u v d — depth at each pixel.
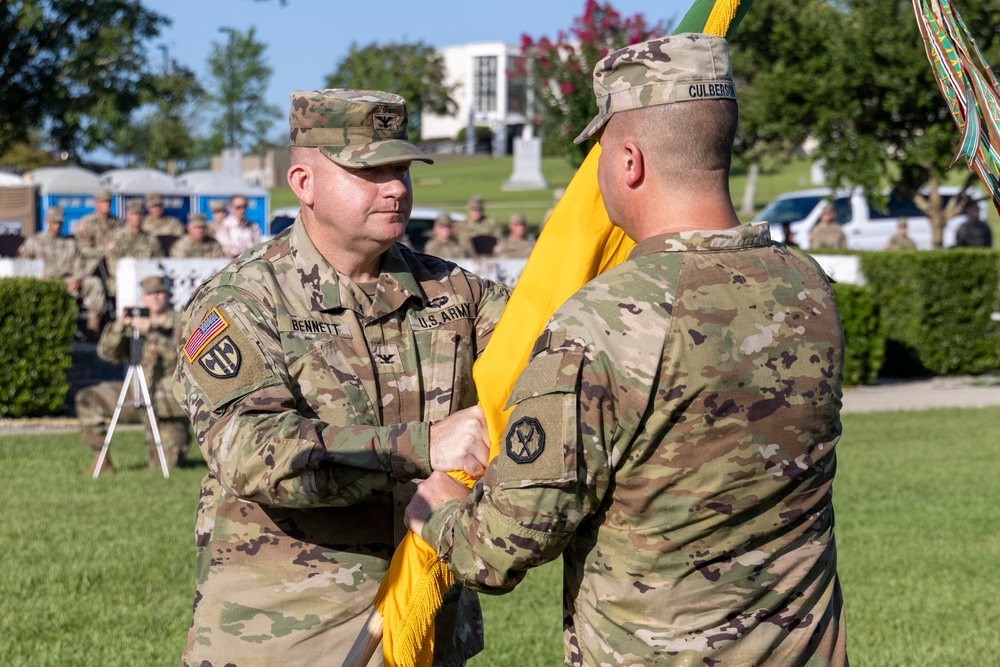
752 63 18.28
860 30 16.89
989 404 12.89
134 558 6.38
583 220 2.78
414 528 2.42
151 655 4.87
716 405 2.07
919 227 21.69
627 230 2.28
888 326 15.30
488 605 5.79
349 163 2.72
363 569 2.75
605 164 2.27
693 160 2.18
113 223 16.77
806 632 2.18
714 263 2.14
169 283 9.13
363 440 2.44
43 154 44.94
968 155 2.53
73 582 5.93
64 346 11.50
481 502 2.17
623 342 2.07
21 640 5.04
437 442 2.47
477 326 3.02
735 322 2.10
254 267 2.78
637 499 2.11
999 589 6.09
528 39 16.67
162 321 8.76
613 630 2.15
